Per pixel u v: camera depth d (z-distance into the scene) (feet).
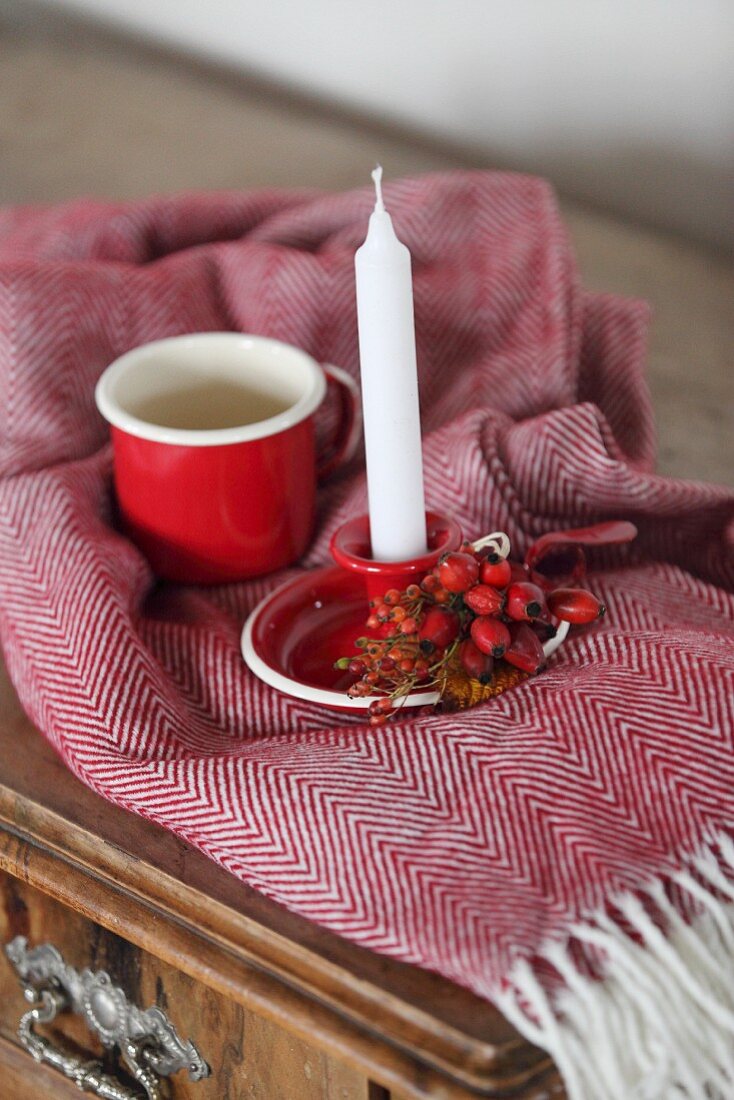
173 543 2.95
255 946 2.46
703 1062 2.33
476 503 2.93
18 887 2.85
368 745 2.52
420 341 3.38
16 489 2.97
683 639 2.64
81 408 3.22
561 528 3.00
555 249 3.44
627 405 3.33
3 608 2.86
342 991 2.39
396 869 2.40
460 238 3.56
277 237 3.64
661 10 4.26
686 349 3.81
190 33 5.38
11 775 2.72
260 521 2.94
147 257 3.68
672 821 2.44
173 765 2.55
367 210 3.59
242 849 2.47
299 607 2.86
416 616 2.62
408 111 4.94
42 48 5.65
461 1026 2.31
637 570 2.96
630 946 2.34
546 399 3.23
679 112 4.37
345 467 3.25
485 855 2.40
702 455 3.40
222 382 3.09
